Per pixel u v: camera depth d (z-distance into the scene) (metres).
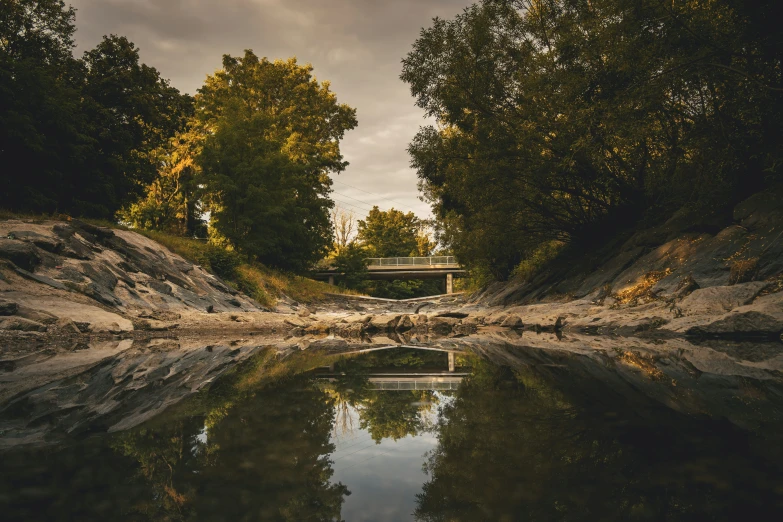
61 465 1.36
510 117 14.74
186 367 4.34
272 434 1.77
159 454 1.48
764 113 9.70
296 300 25.98
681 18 9.10
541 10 14.38
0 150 14.61
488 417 2.04
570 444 1.57
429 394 2.74
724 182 11.52
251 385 3.20
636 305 10.44
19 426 1.93
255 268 25.22
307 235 30.44
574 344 6.55
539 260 22.00
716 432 1.72
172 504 1.03
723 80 9.59
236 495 1.11
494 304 22.27
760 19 8.57
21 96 15.00
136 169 21.14
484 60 14.21
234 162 26.09
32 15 18.92
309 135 39.25
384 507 1.02
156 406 2.38
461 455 1.46
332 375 3.76
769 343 5.88
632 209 16.31
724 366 3.87
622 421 1.91
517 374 3.58
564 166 13.66
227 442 1.64
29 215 13.27
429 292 81.31
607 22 10.95
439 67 14.84
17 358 5.13
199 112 36.06
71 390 2.99
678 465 1.33
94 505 1.04
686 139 11.27
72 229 12.41
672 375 3.37
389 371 4.01
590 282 14.87
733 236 10.09
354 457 1.45
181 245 18.66
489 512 0.98
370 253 58.41
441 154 16.77
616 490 1.12
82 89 19.28
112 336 7.97
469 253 21.23
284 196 28.19
